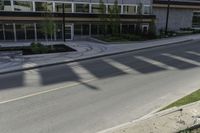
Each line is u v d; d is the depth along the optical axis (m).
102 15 36.31
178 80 13.84
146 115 8.60
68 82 13.62
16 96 11.17
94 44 30.89
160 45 29.80
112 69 17.05
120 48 27.17
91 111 9.34
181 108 8.76
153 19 41.94
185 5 47.16
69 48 26.83
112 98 10.84
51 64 18.92
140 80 13.95
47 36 34.66
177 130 7.03
